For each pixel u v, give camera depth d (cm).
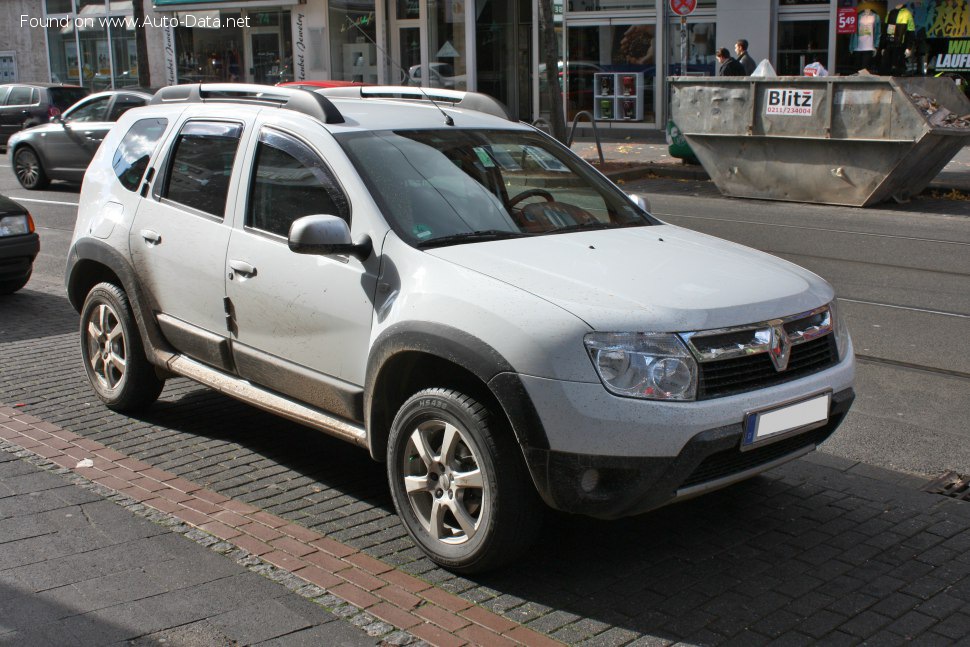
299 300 484
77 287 650
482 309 404
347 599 405
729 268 451
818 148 1470
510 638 376
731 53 2362
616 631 382
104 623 385
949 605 402
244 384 534
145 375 611
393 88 635
